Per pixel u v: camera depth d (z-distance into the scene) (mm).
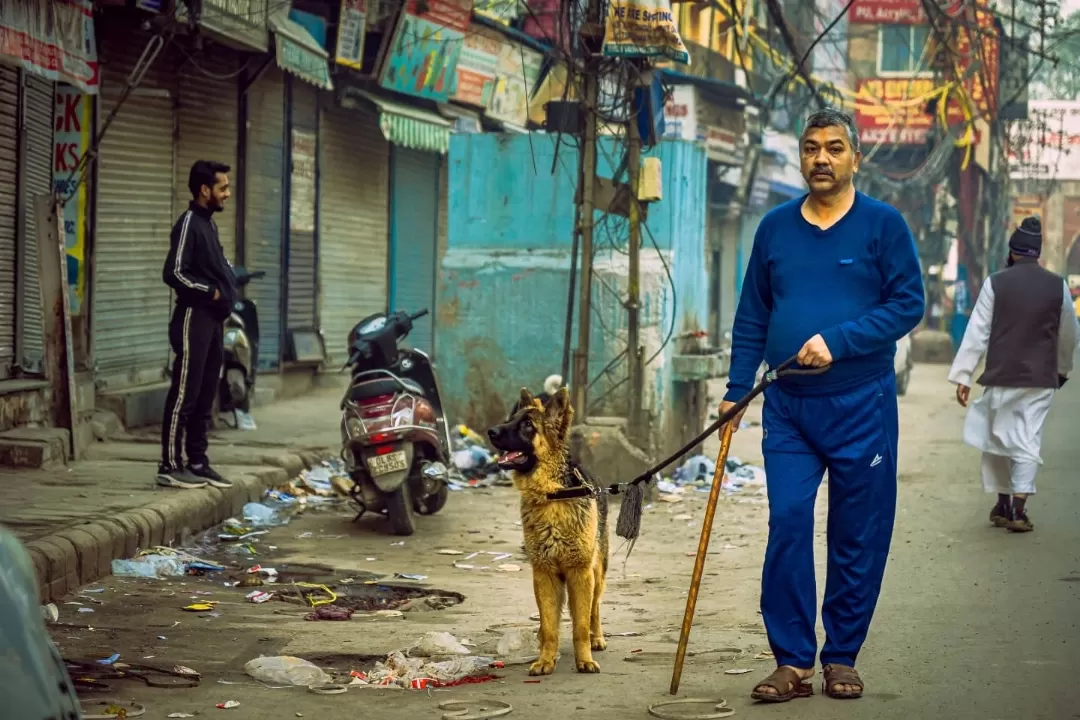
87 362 11977
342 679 5371
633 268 12055
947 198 38906
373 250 19406
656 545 9258
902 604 6871
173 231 9141
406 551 8797
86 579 7223
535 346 12930
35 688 2193
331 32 16422
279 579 7863
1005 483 9539
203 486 9305
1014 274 9414
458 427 12977
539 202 13016
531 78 21922
